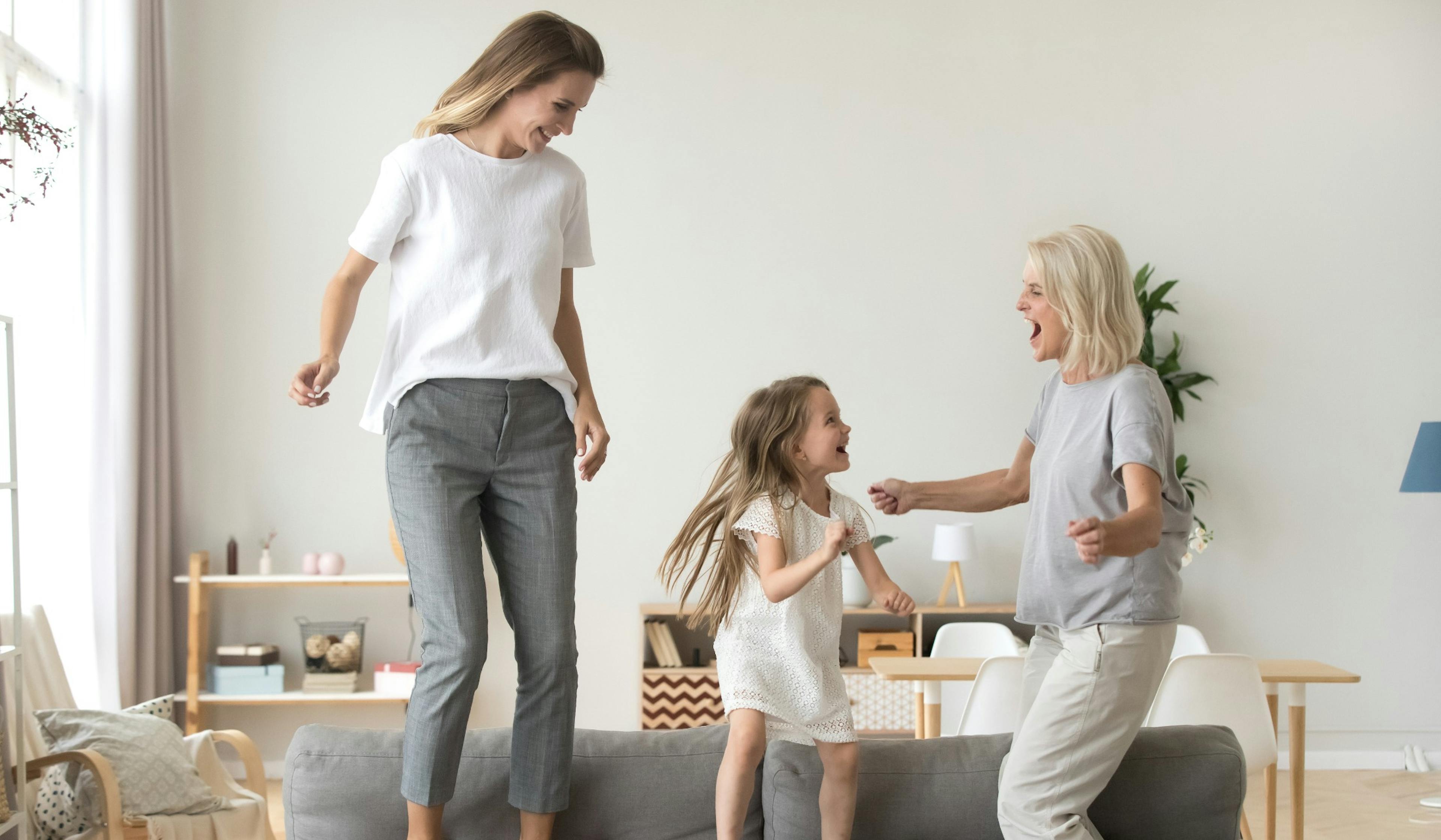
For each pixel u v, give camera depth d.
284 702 4.42
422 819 1.64
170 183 4.68
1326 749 4.95
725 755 1.86
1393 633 5.00
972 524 5.00
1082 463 1.80
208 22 4.81
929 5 5.12
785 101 5.07
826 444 1.92
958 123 5.09
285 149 4.83
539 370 1.71
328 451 4.80
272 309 4.79
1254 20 5.15
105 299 4.12
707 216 5.02
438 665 1.63
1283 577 5.00
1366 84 5.15
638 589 4.91
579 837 1.83
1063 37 5.13
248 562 4.73
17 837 2.50
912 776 1.87
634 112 5.02
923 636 4.90
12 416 2.54
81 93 4.10
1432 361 5.09
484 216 1.69
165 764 2.85
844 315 5.04
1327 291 5.09
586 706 4.86
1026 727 1.78
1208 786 1.87
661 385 4.97
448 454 1.67
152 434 4.34
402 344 1.70
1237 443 5.04
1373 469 5.05
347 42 4.89
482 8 4.96
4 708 2.75
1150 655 1.74
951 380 5.04
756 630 1.87
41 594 3.78
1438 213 5.13
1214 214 5.09
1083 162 5.09
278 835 3.84
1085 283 1.83
